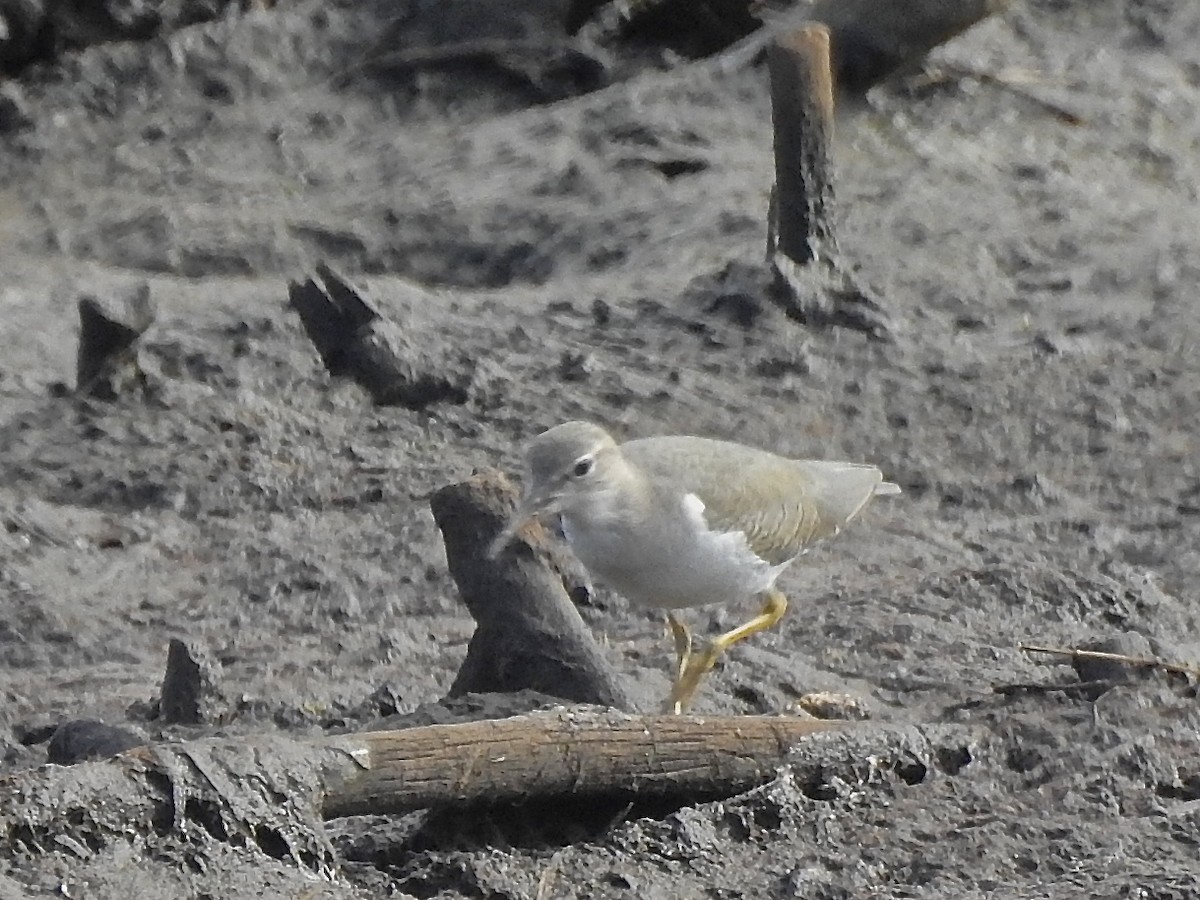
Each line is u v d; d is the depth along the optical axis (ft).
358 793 24.47
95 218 74.28
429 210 70.44
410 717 28.37
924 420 47.37
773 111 52.90
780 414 47.29
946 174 66.08
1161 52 78.48
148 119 82.17
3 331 55.11
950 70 74.28
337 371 49.01
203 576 39.50
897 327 51.90
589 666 29.48
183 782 23.72
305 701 32.17
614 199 68.28
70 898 22.35
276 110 82.33
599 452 30.19
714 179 68.44
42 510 41.75
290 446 45.29
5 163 79.87
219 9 86.28
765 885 24.75
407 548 40.27
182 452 44.86
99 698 33.37
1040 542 41.01
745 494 31.60
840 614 36.55
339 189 76.18
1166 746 28.09
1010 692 30.53
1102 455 45.70
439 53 83.76
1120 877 24.22
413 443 45.55
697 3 82.17
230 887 22.98
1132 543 41.09
